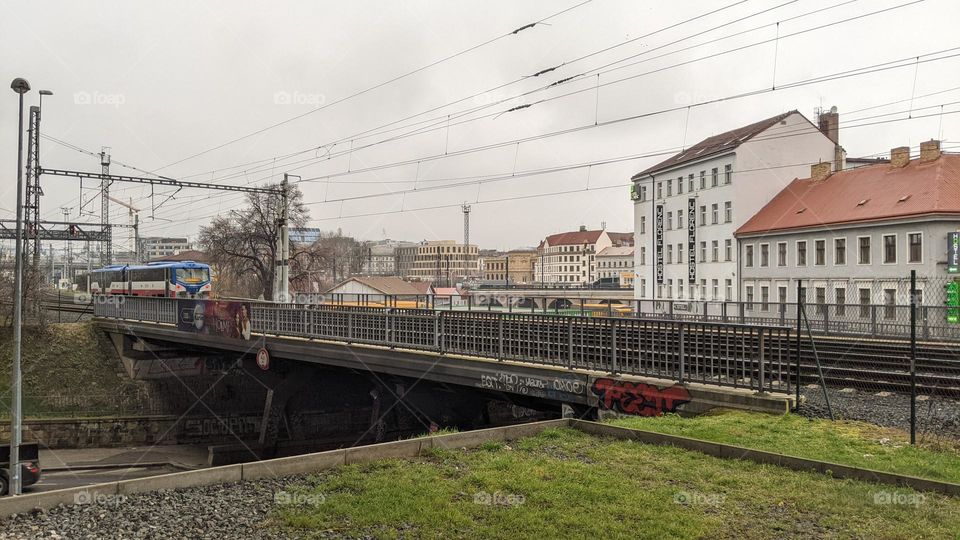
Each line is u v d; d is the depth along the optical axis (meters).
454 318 18.09
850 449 10.09
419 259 132.25
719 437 10.81
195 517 7.74
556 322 15.65
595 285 85.19
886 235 38.38
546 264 151.12
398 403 25.11
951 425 11.49
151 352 38.25
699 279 56.34
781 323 29.47
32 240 39.91
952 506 7.74
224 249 57.06
